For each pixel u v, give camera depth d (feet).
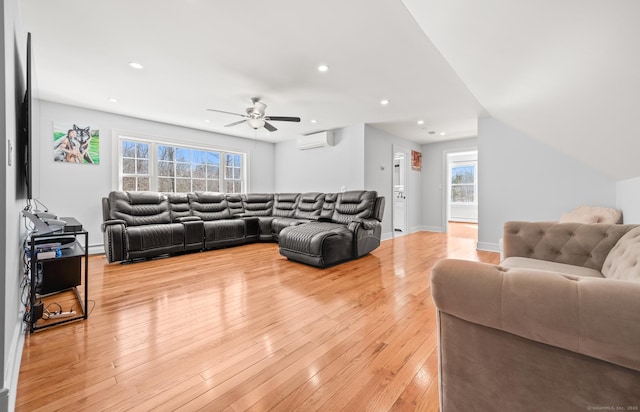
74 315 6.39
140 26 6.67
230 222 15.35
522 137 12.94
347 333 5.65
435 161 21.30
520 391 2.69
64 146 12.45
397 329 5.83
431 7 4.60
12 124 4.46
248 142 20.12
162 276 9.62
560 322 2.35
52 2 5.78
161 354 4.88
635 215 8.98
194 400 3.78
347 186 16.81
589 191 11.40
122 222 11.54
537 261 6.10
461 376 3.02
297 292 8.05
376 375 4.32
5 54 3.58
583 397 2.40
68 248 6.83
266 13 6.17
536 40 4.02
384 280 9.21
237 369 4.46
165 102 12.19
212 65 8.67
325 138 16.94
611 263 5.03
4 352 3.38
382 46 7.53
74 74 9.36
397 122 15.46
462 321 2.99
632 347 2.10
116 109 13.20
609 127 5.63
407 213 20.13
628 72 3.50
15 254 4.98
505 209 13.44
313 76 9.43
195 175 17.61
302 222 15.34
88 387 4.01
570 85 4.83
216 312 6.66
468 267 2.91
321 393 3.92
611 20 2.77
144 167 15.31
